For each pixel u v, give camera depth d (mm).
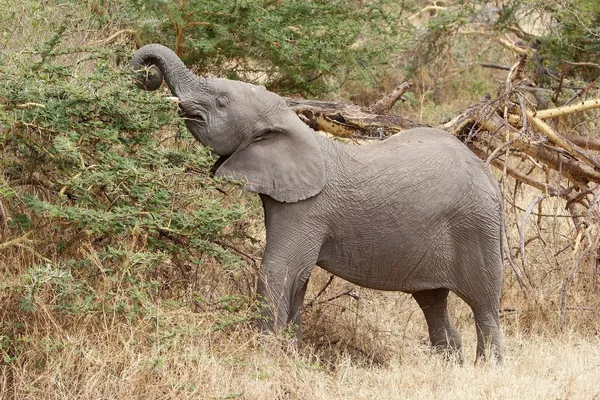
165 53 13234
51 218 12055
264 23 17734
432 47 26422
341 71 20688
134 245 12633
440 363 13680
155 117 12797
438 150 13688
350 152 13625
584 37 22297
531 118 16859
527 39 25219
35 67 12211
